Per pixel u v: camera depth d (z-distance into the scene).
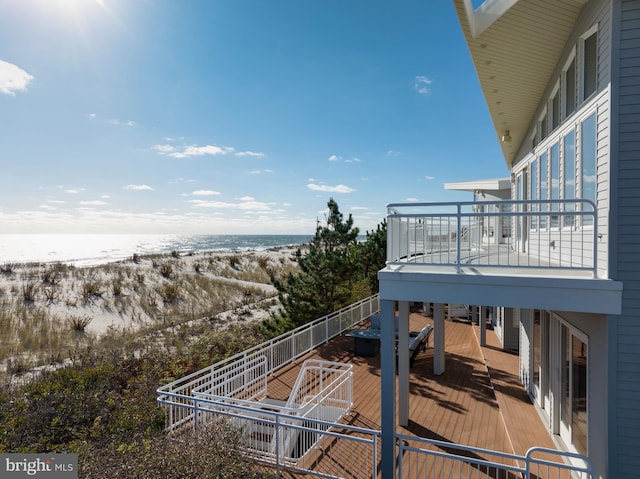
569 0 4.92
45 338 13.88
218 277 27.42
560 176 6.27
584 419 5.08
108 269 26.84
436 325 9.51
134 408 7.63
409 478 4.88
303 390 8.35
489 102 8.22
